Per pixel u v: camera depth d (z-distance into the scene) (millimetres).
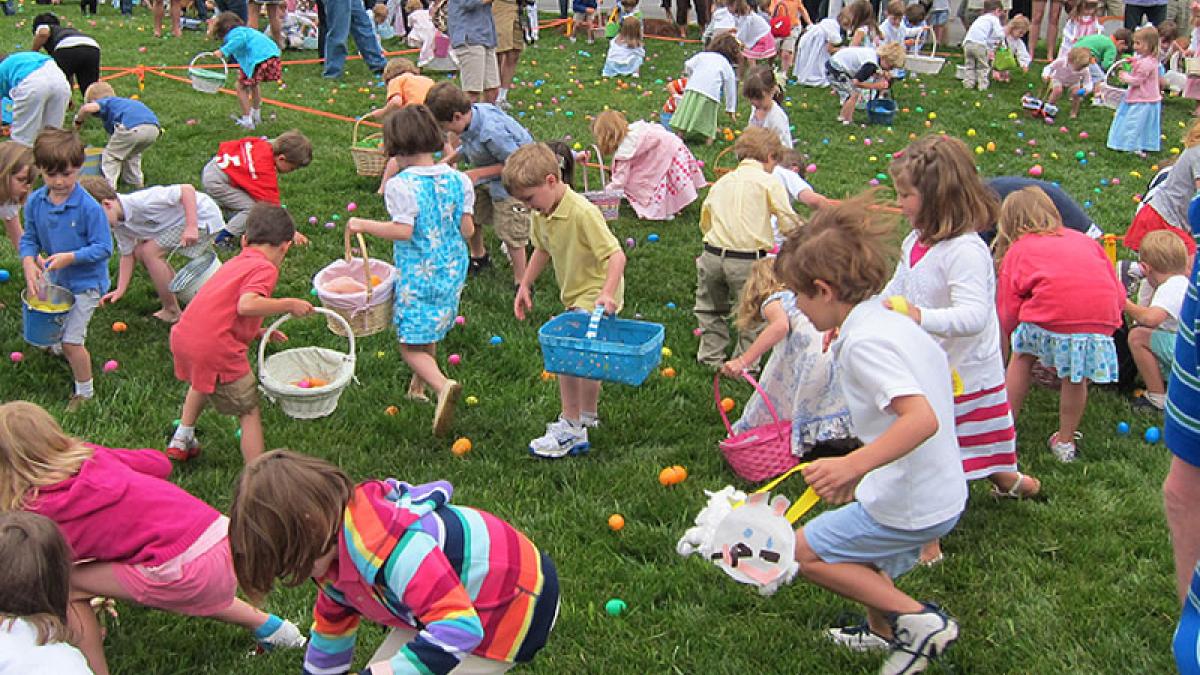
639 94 14398
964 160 4105
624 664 3766
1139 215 7414
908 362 3166
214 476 4941
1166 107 15234
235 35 11078
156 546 3404
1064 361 5191
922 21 17312
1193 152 6973
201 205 6641
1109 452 5484
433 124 5398
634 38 15492
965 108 14227
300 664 3738
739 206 6109
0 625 2672
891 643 3668
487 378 6164
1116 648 3844
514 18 13172
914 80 16062
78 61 11055
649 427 5656
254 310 4645
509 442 5441
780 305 5023
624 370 4863
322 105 12672
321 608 2928
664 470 5098
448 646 2553
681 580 4234
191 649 3822
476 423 5609
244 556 2537
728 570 3336
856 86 12992
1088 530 4672
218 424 5465
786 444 4914
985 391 4465
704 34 18281
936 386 3260
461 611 2592
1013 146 12391
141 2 21234
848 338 3227
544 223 5188
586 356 4891
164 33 17656
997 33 15312
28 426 3312
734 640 3908
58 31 11133
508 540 2855
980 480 5066
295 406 5113
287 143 7734
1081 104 14719
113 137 8742
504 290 7465
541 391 6020
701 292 6434
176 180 9367
